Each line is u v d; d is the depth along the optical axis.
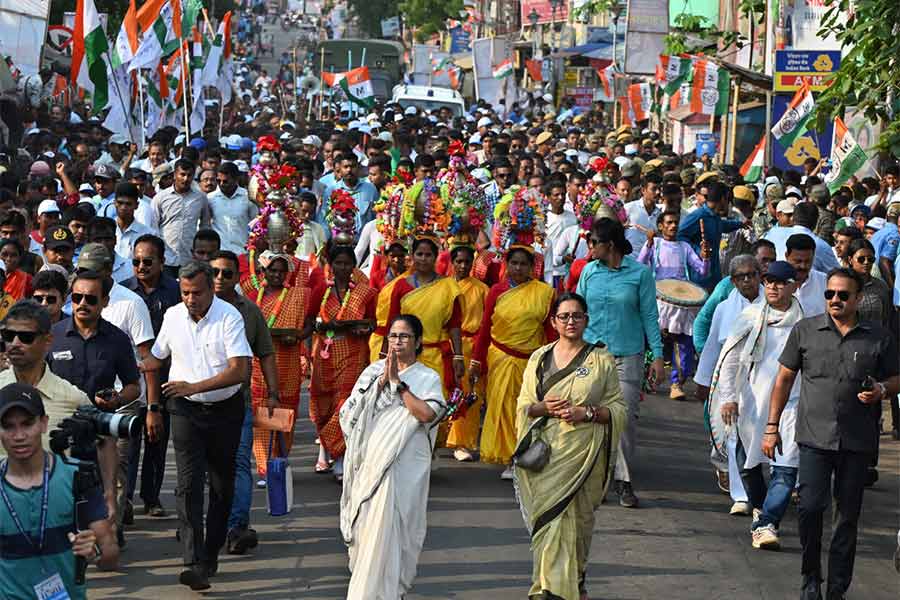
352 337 13.94
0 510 7.35
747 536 12.45
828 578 10.45
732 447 12.99
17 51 34.38
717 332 13.30
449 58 73.12
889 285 17.89
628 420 13.32
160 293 12.48
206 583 10.45
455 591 10.55
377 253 16.11
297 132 39.31
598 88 60.81
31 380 8.77
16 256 13.20
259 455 13.31
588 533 10.16
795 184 25.38
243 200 18.58
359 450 9.82
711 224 18.80
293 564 11.20
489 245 16.34
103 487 8.29
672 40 33.69
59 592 7.50
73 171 22.47
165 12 26.98
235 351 10.53
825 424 10.27
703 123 40.62
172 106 29.45
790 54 29.73
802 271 12.94
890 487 14.95
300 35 165.50
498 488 13.84
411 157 28.56
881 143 18.95
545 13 75.31
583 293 13.52
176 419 10.56
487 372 14.38
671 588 10.82
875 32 18.09
